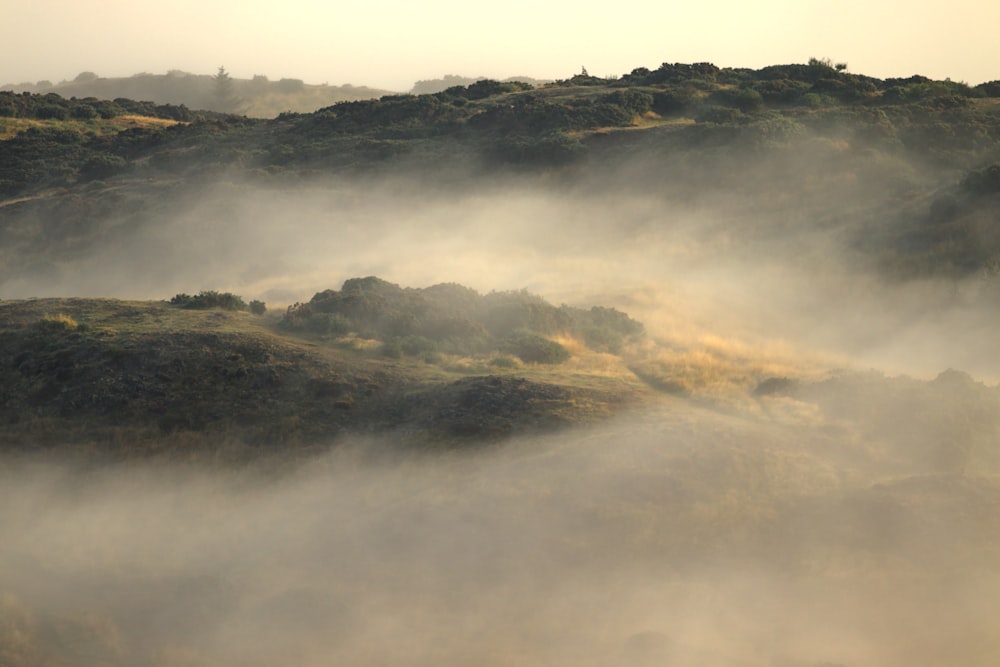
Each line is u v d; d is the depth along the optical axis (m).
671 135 73.75
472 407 27.42
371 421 28.11
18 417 30.19
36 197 83.75
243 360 31.64
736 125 70.62
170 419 29.06
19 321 37.25
